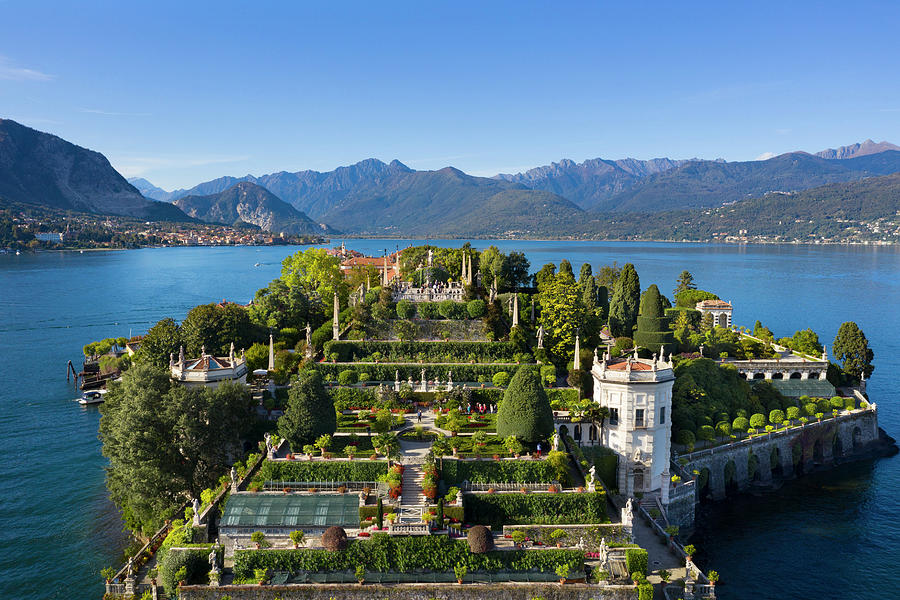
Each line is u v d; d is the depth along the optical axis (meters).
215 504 64.81
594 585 57.16
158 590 57.84
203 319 103.56
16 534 76.06
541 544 61.28
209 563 58.44
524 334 109.44
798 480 97.88
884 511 87.25
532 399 71.75
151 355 98.31
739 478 93.94
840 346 122.62
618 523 63.75
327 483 65.88
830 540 79.25
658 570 62.81
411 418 84.00
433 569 58.44
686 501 81.56
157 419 69.00
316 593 56.25
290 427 70.38
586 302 146.12
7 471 93.94
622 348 120.38
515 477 67.25
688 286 191.00
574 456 75.06
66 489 88.31
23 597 63.94
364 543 58.38
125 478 68.44
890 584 69.88
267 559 58.16
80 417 118.50
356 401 88.81
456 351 105.25
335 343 103.69
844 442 107.19
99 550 73.00
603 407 77.44
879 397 139.25
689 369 100.12
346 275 183.62
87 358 150.62
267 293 142.62
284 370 98.88
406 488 65.12
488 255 175.25
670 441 82.19
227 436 71.25
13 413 120.50
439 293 129.25
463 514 62.16
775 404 106.38
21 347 175.00
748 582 69.94
